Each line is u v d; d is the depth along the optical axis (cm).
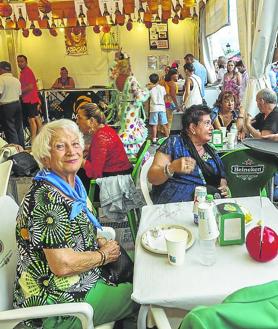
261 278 124
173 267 134
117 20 691
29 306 140
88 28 930
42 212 138
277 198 308
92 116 288
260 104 321
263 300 69
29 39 930
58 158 151
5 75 595
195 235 157
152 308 120
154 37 941
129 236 296
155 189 223
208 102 680
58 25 702
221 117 368
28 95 671
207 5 715
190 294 117
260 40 342
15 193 316
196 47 922
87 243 153
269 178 242
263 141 258
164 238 153
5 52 906
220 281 124
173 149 219
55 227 138
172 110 679
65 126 156
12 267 156
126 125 432
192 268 132
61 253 137
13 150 335
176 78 693
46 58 951
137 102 432
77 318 137
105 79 962
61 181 147
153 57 955
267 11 332
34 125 686
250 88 362
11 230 160
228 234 145
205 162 219
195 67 662
